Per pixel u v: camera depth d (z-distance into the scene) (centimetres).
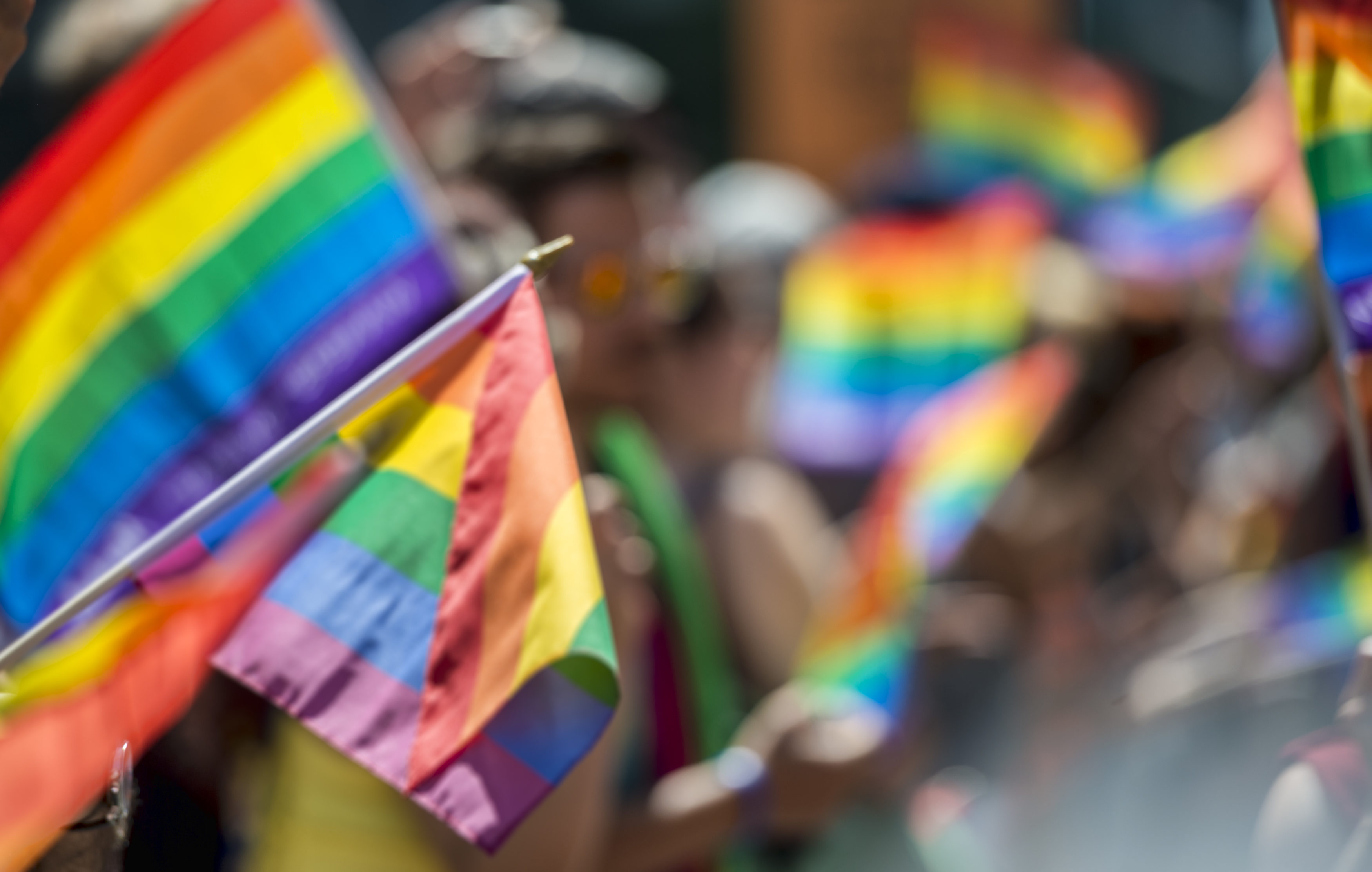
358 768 571
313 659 453
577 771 619
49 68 633
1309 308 1164
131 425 575
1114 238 1666
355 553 460
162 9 615
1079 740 823
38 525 564
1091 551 1097
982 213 1450
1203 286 1454
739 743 882
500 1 1503
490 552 443
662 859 773
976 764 962
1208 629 833
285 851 577
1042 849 836
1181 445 1203
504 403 452
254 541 477
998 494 1035
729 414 1019
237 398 584
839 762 855
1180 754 686
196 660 479
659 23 2800
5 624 554
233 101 591
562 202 784
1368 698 501
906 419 1441
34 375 569
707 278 1033
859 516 1404
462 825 433
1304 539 972
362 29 2256
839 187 2117
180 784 554
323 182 593
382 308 592
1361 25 486
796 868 891
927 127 1766
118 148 582
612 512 706
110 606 486
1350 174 484
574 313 785
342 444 472
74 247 575
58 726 461
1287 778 507
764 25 2139
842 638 987
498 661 435
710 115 2798
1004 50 1773
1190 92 3238
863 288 1464
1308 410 1122
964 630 984
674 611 801
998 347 1390
